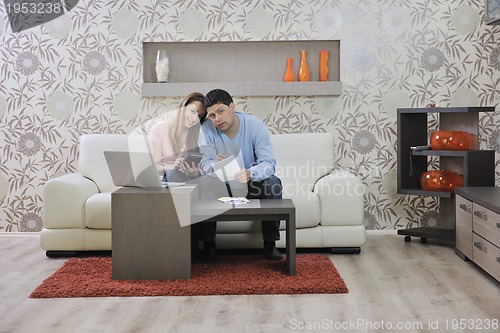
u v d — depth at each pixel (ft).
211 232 14.88
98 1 18.07
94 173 16.96
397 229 18.33
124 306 11.60
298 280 12.95
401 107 18.11
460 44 17.97
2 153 18.30
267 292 12.33
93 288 12.46
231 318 10.87
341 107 18.17
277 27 18.07
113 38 18.11
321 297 12.06
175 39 18.12
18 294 12.41
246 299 11.98
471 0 17.88
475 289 12.49
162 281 13.00
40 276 13.79
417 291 12.38
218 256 15.47
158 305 11.64
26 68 18.19
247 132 15.03
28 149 18.28
